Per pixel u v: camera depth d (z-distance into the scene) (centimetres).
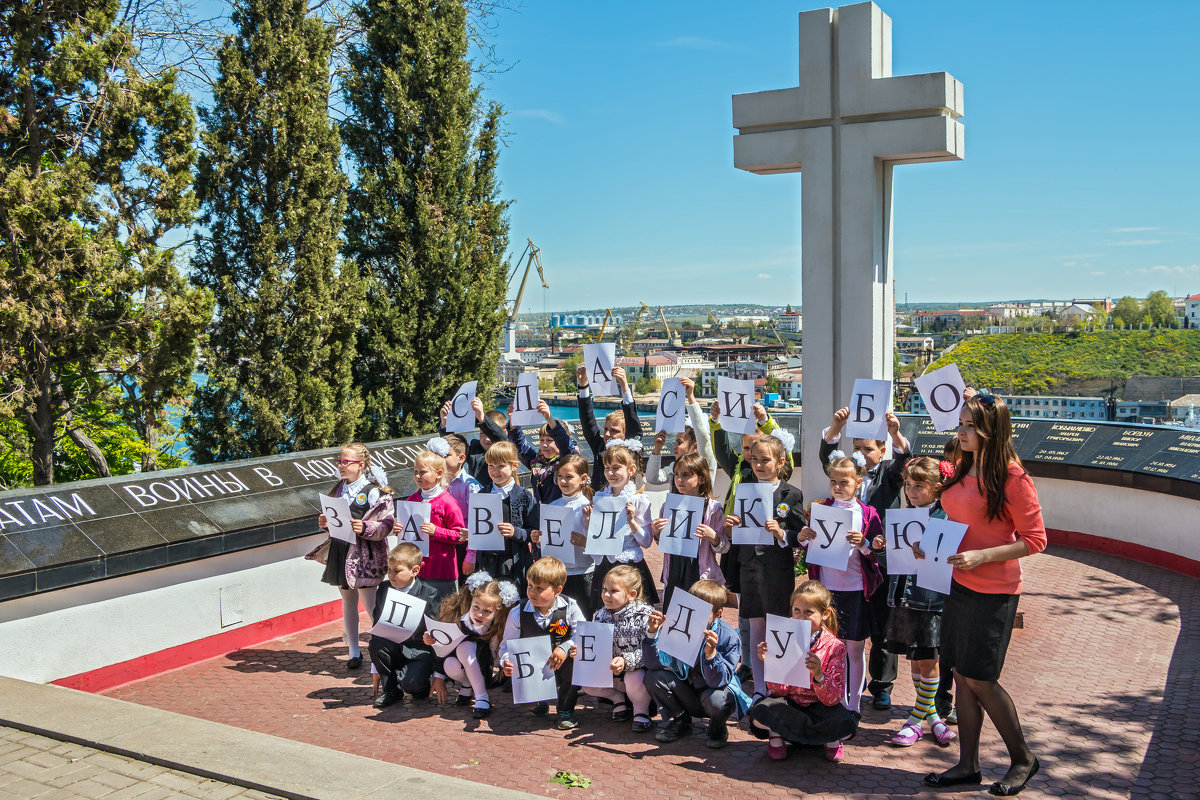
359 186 1463
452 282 1471
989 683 461
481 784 431
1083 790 466
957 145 813
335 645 788
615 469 618
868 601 567
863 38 805
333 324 1376
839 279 838
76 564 643
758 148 861
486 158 1586
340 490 718
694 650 525
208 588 749
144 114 1399
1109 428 1080
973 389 492
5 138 1382
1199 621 778
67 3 1380
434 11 1479
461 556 749
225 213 1315
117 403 1484
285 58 1309
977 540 472
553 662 563
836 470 555
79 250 1307
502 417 794
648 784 481
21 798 425
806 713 511
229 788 434
